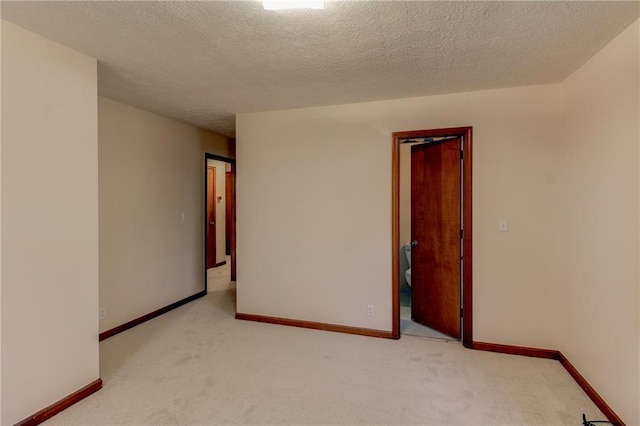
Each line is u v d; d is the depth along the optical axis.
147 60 2.25
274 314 3.58
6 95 1.79
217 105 3.35
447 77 2.54
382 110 3.15
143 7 1.63
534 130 2.73
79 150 2.15
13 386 1.83
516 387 2.30
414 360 2.70
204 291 4.70
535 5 1.60
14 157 1.82
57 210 2.03
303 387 2.31
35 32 1.89
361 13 1.67
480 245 2.88
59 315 2.05
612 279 1.95
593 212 2.16
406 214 4.83
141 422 1.95
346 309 3.32
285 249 3.53
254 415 2.01
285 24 1.78
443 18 1.72
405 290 4.84
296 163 3.46
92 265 2.24
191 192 4.41
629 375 1.79
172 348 2.94
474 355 2.79
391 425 1.92
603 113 2.04
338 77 2.55
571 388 2.28
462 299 3.03
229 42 1.99
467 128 2.88
